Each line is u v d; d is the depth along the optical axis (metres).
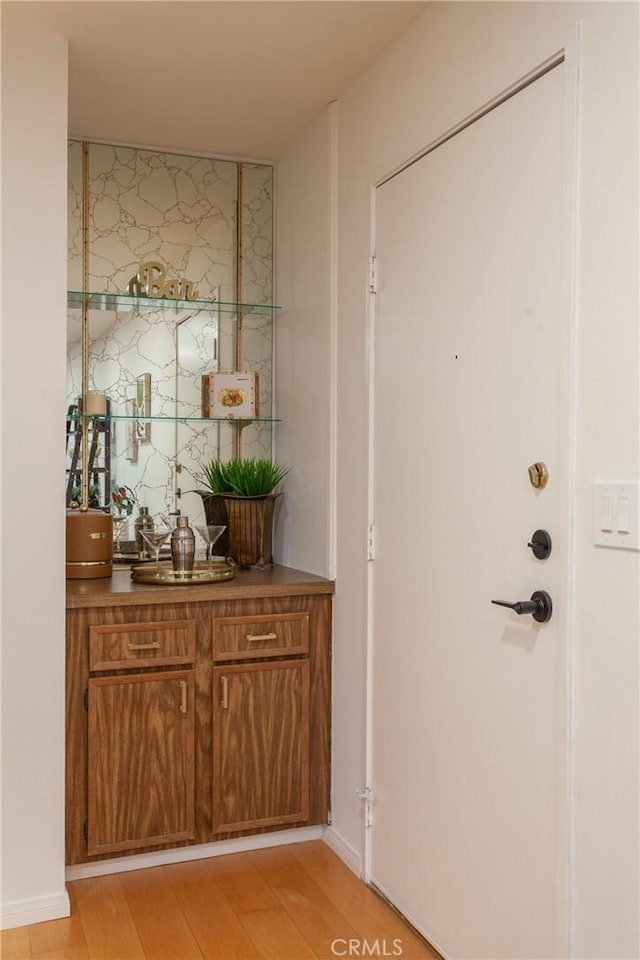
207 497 3.33
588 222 1.73
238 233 3.50
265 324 3.54
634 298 1.61
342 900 2.58
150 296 3.25
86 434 3.30
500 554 2.04
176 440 3.42
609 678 1.67
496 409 2.05
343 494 2.89
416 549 2.43
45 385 2.49
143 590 2.74
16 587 2.47
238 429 3.50
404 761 2.48
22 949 2.32
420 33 2.39
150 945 2.33
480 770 2.12
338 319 2.92
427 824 2.36
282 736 2.89
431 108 2.33
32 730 2.49
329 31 2.48
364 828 2.69
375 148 2.66
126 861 2.75
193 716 2.78
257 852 2.90
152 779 2.73
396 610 2.54
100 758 2.67
